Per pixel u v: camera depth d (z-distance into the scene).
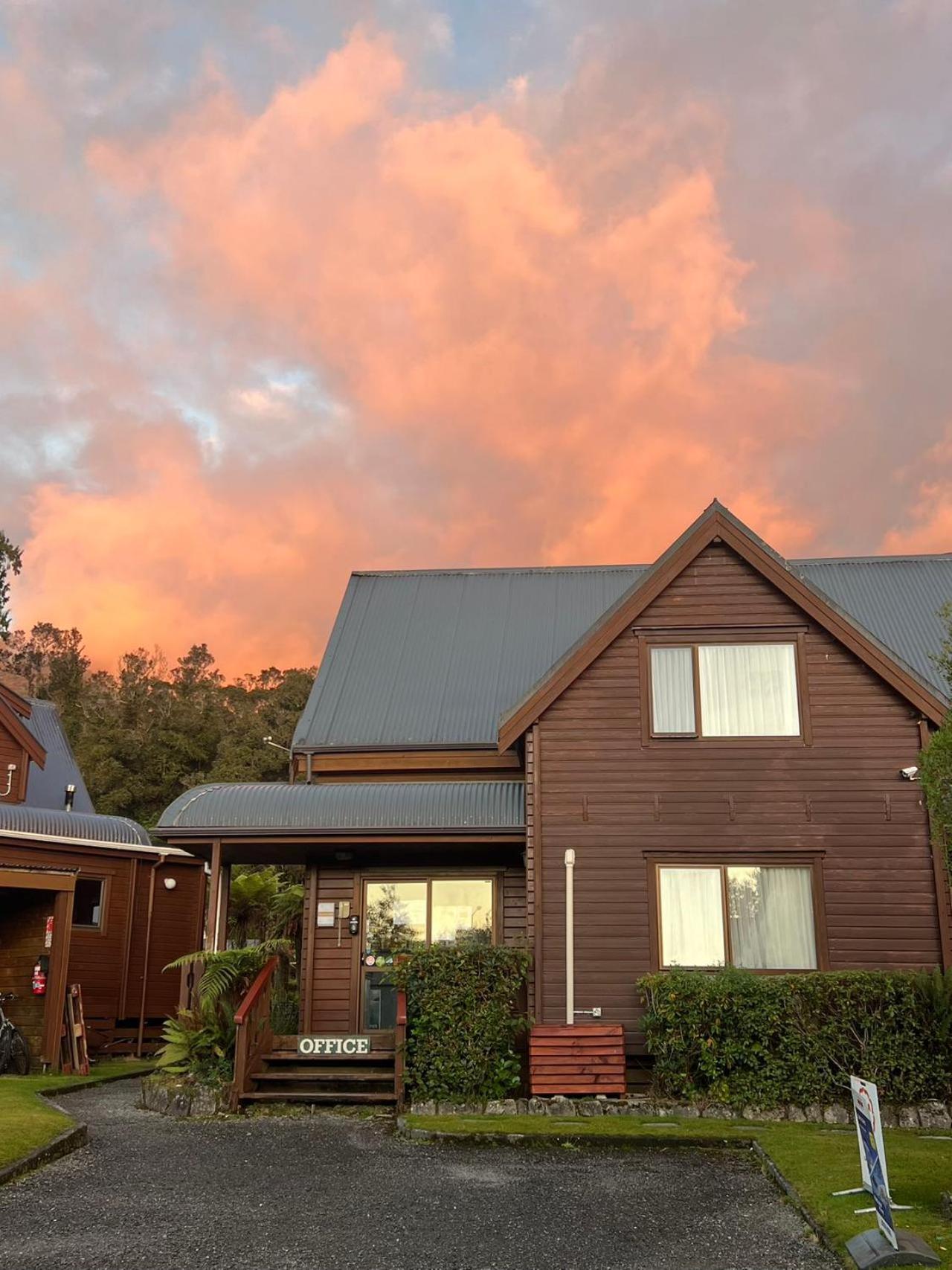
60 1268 7.15
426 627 21.33
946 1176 9.28
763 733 15.05
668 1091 12.97
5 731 23.05
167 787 51.69
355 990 16.83
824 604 15.16
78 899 20.53
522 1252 7.63
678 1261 7.44
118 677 61.00
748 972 13.44
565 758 15.16
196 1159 10.34
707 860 14.69
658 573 15.50
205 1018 13.88
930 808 8.83
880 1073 12.63
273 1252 7.55
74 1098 14.57
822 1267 7.28
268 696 59.62
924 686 14.73
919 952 14.16
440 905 17.16
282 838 15.88
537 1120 12.12
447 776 18.61
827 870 14.52
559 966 14.43
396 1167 10.12
